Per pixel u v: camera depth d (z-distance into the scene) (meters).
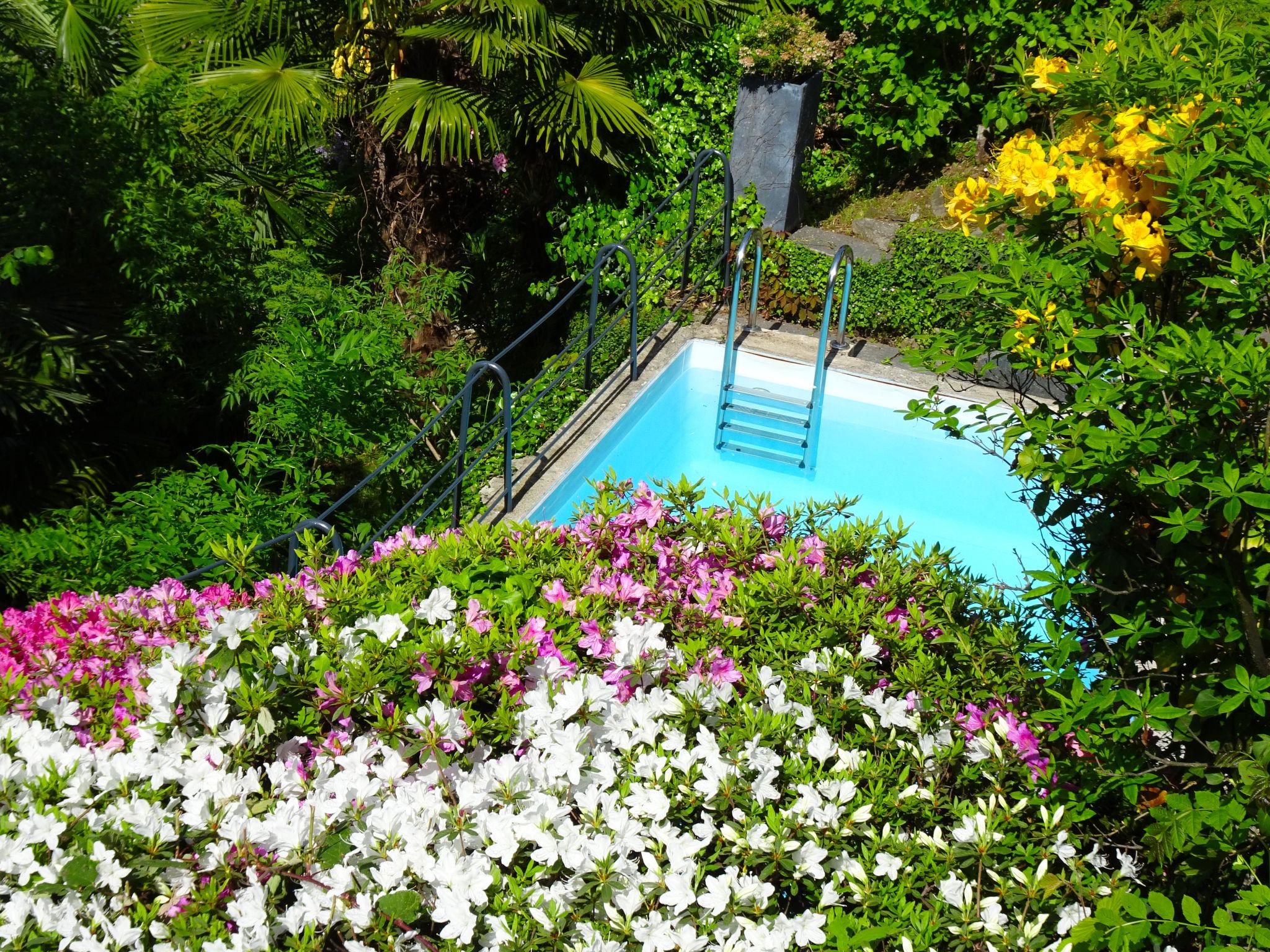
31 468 6.18
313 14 7.59
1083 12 7.41
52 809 1.86
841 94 9.20
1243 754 1.84
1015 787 2.17
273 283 7.21
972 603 2.62
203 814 1.86
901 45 8.04
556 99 7.62
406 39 7.58
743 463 5.16
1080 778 2.09
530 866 1.82
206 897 1.75
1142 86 2.37
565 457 4.52
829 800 2.03
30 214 6.45
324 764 2.02
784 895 2.07
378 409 6.55
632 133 7.82
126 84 7.02
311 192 8.39
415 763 2.12
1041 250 2.40
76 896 1.71
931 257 5.82
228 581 5.09
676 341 5.75
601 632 2.41
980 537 4.68
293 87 7.32
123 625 2.67
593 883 1.82
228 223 7.02
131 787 2.00
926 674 2.29
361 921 1.71
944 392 5.28
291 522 5.76
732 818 2.03
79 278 6.77
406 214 8.70
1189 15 5.72
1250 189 2.08
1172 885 2.01
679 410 5.62
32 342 5.94
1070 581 2.15
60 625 2.76
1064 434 2.05
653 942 1.75
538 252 9.78
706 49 8.02
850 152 8.80
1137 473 2.03
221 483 5.78
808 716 2.18
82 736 2.21
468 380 3.81
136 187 6.64
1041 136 2.69
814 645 2.39
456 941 1.70
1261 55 2.39
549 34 7.31
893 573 2.59
